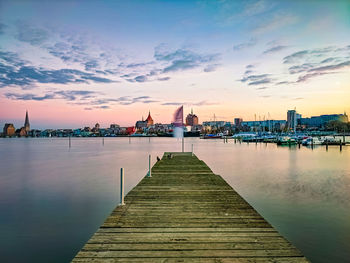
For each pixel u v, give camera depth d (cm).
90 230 976
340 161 3362
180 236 534
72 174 2456
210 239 520
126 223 613
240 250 471
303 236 896
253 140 11106
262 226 596
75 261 430
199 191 989
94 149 7206
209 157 4088
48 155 5038
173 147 7894
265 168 2706
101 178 2209
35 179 2167
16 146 9438
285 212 1160
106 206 1309
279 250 472
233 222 624
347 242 849
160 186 1095
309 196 1454
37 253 793
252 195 1481
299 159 3666
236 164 3080
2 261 745
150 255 451
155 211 715
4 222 1065
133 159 4088
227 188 1050
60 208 1273
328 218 1079
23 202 1393
